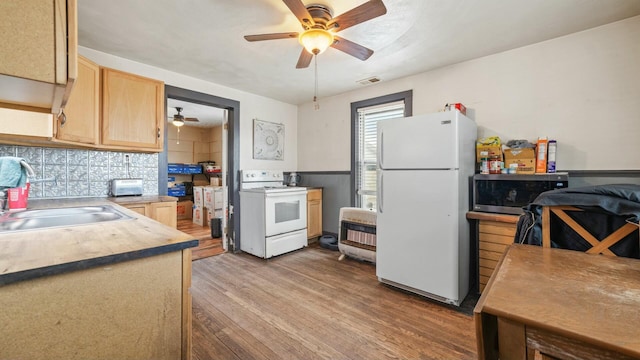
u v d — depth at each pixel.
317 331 1.93
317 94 4.18
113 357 0.84
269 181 4.29
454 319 2.09
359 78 3.47
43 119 2.04
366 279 2.86
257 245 3.61
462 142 2.32
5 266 0.71
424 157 2.37
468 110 2.95
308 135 4.66
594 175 2.30
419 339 1.84
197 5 1.98
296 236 3.91
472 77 2.92
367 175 3.94
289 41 2.52
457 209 2.22
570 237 1.51
